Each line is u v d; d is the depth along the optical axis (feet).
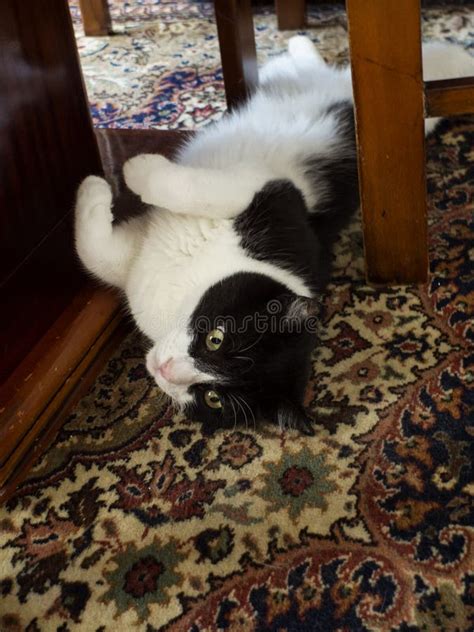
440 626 2.58
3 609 2.82
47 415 3.44
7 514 3.19
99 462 3.39
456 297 3.98
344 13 7.25
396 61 3.27
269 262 3.65
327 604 2.70
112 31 7.36
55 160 3.83
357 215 4.72
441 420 3.35
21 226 3.67
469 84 3.35
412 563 2.79
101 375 3.87
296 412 3.27
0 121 3.37
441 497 3.02
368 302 4.05
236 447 3.39
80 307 3.87
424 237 3.88
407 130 3.49
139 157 3.65
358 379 3.62
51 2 3.54
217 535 3.00
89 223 3.65
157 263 3.71
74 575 2.92
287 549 2.91
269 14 7.45
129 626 2.72
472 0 7.12
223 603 2.76
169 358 3.45
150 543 3.01
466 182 4.78
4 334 3.63
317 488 3.14
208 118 5.66
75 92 3.88
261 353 3.40
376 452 3.26
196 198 3.51
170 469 3.32
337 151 4.50
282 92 4.97
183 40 7.05
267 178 3.83
